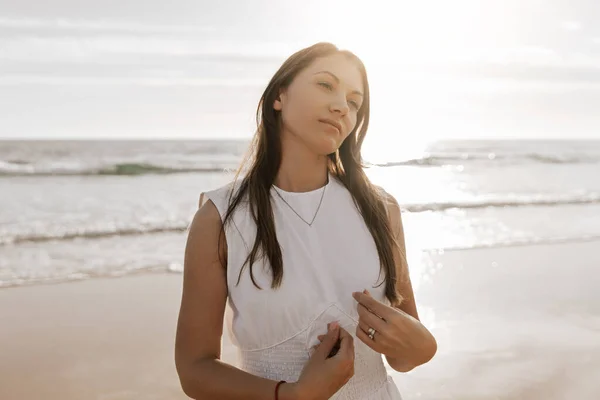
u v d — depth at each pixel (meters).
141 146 49.59
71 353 5.86
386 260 1.71
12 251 11.39
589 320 7.04
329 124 1.62
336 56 1.65
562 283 8.79
